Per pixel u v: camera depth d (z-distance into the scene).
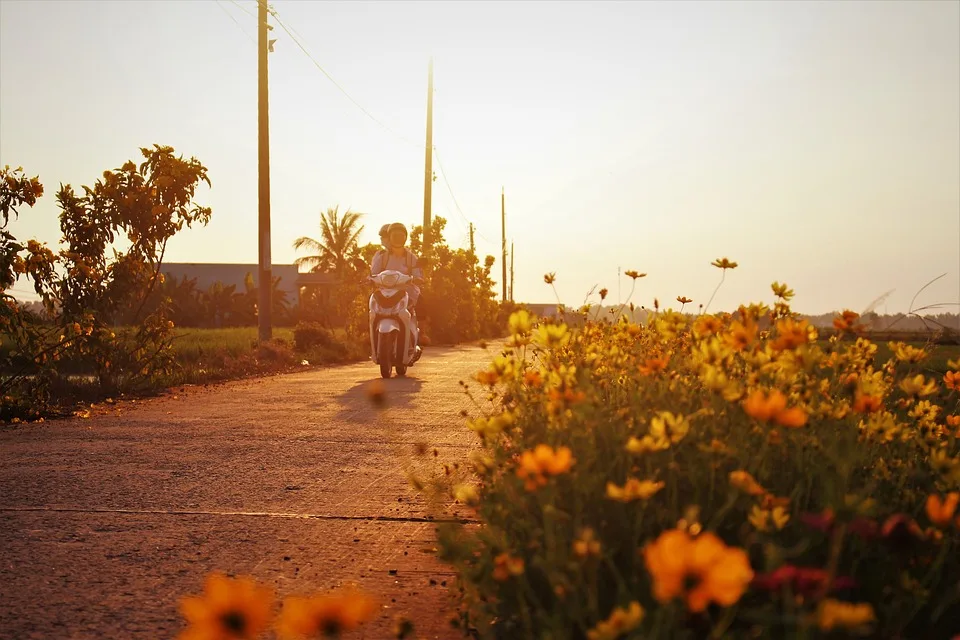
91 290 10.45
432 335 29.20
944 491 2.68
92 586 3.47
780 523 2.11
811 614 1.61
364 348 21.61
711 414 2.86
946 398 3.79
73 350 10.26
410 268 14.27
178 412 8.97
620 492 2.07
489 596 2.73
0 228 9.15
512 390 3.46
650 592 2.12
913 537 1.84
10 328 9.13
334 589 3.44
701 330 3.51
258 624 1.33
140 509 4.75
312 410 9.04
